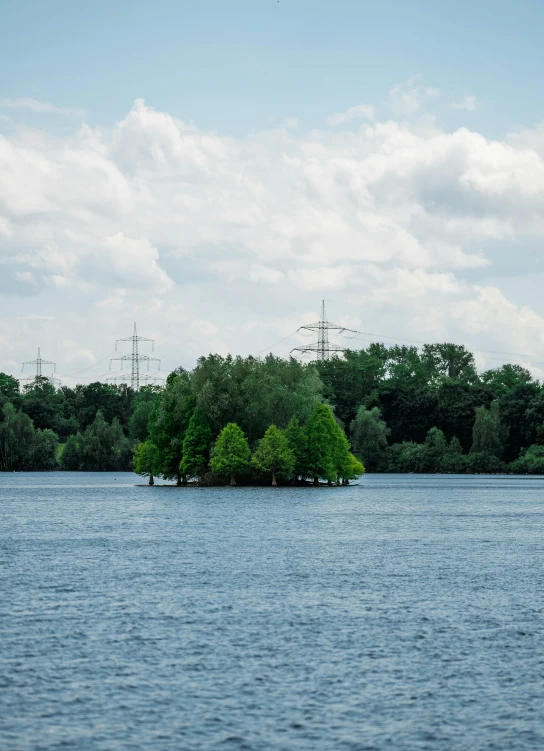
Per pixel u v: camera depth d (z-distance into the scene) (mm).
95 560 77438
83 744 33469
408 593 60625
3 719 35844
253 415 197500
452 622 51438
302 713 36594
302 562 76250
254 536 99938
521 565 74750
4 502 168125
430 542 93625
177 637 47781
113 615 53000
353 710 36938
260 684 40000
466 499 174250
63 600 57656
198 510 142125
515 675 41406
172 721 35688
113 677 40875
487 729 35094
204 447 198375
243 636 48031
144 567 72875
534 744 33781
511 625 50719
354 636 48156
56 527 112688
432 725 35438
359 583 64750
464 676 41219
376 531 106500
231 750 33062
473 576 68375
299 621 51594
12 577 67188
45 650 45156
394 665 42844
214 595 59594
